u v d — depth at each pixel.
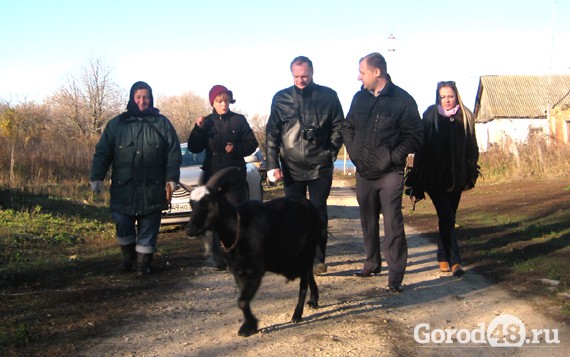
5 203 12.37
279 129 7.47
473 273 7.43
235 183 7.68
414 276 7.43
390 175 6.62
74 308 5.91
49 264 7.93
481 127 45.12
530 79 43.75
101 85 44.53
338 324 5.43
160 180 7.38
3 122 33.28
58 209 12.86
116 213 7.42
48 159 18.14
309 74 7.34
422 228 11.73
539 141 22.48
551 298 6.04
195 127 7.73
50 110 43.72
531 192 16.84
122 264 7.61
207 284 7.02
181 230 11.76
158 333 5.19
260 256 5.03
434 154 7.27
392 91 6.68
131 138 7.24
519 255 8.19
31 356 4.57
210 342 4.97
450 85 7.29
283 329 5.31
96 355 4.63
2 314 5.65
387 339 5.01
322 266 7.47
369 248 7.28
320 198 7.39
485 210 13.70
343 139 7.11
